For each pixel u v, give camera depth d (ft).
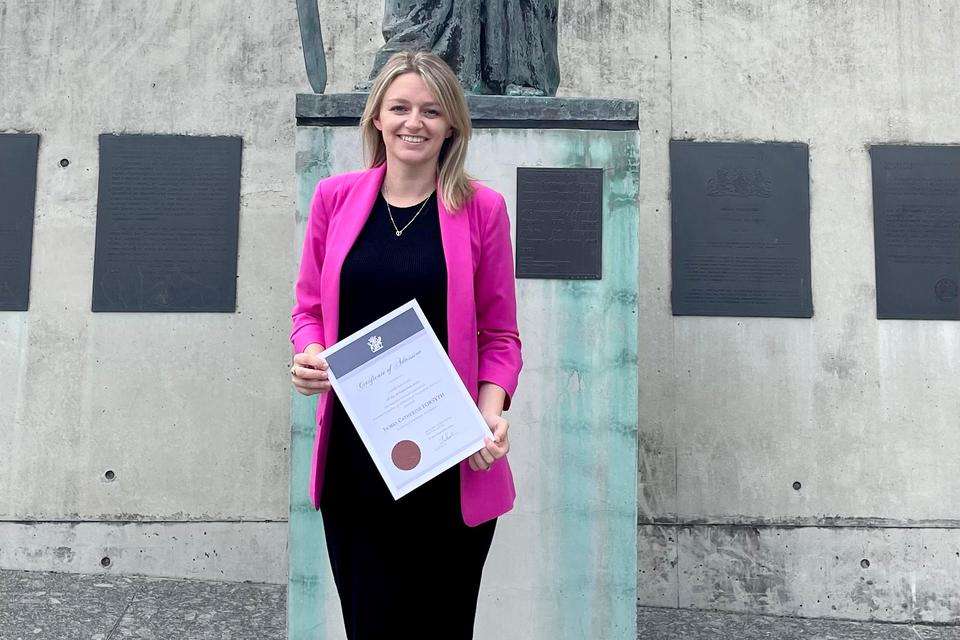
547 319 8.77
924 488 14.30
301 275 6.57
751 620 13.48
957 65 15.17
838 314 14.62
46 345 14.64
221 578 14.32
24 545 14.29
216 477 14.55
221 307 14.80
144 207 14.93
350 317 6.04
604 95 15.14
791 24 15.29
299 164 8.84
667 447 14.40
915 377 14.51
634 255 8.81
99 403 14.58
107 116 15.12
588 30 15.29
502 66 9.75
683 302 14.58
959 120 15.08
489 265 6.31
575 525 8.64
